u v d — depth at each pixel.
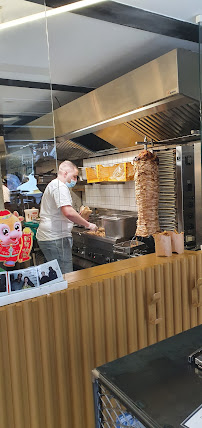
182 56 2.23
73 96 3.93
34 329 1.49
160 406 0.83
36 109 1.59
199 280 2.00
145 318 1.86
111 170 3.97
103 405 1.00
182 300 2.02
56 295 1.53
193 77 2.32
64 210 2.26
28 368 1.47
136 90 2.64
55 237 1.64
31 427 1.50
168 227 2.89
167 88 2.34
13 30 1.50
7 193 1.47
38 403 1.52
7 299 1.43
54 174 1.65
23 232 1.51
